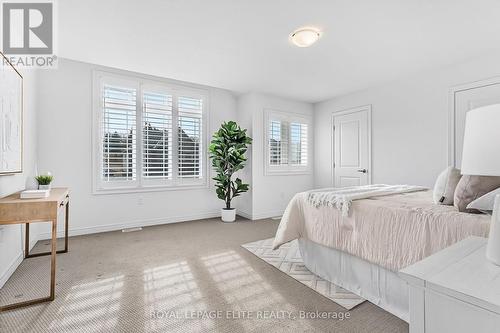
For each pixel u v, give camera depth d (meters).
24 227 2.55
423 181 3.51
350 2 1.99
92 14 2.15
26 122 2.68
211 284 2.02
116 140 3.66
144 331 1.45
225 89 4.40
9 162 2.11
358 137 4.38
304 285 2.02
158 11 2.12
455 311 0.69
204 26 2.35
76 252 2.74
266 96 4.63
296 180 5.02
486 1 1.97
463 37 2.54
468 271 0.80
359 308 1.70
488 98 2.92
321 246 2.16
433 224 1.44
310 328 1.49
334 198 2.00
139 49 2.83
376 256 1.68
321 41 2.63
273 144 4.72
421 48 2.78
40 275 2.17
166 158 4.08
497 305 0.61
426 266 0.85
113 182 3.66
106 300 1.77
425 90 3.50
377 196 2.12
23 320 1.54
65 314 1.60
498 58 2.85
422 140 3.53
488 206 1.31
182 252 2.75
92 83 3.49
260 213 4.54
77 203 3.41
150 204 3.97
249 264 2.43
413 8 2.06
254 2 2.00
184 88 4.25
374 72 3.50
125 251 2.77
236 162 4.24
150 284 2.01
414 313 0.78
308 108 5.18
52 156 3.24
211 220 4.34
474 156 0.83
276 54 2.95
